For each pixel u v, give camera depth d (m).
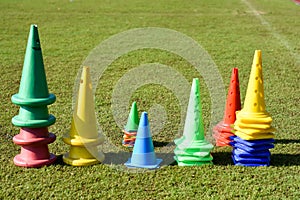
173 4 12.23
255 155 3.88
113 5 11.90
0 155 3.98
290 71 6.06
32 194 3.59
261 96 3.85
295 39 8.27
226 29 9.13
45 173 3.78
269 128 3.85
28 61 3.78
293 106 4.95
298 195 3.61
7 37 8.02
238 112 3.94
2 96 5.08
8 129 4.37
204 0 13.00
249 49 7.41
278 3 12.92
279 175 3.79
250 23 9.81
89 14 10.55
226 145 4.16
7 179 3.72
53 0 12.52
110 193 3.60
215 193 3.61
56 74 5.80
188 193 3.61
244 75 5.88
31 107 3.79
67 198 3.56
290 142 4.23
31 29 3.78
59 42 7.71
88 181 3.71
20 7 11.23
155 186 3.67
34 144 3.82
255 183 3.70
